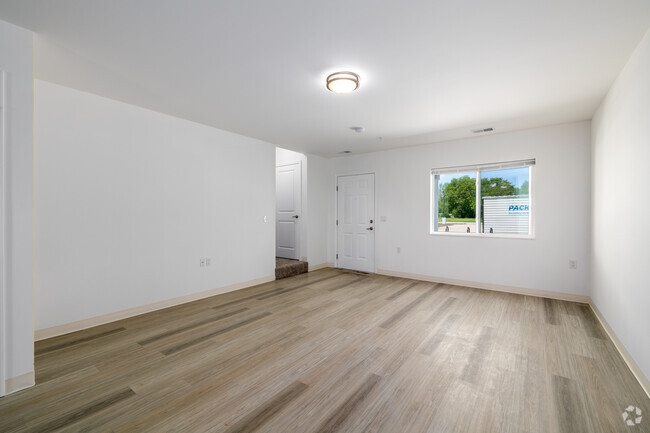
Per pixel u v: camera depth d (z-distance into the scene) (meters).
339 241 6.16
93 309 2.98
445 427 1.59
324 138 4.62
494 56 2.21
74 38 2.01
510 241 4.24
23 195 1.94
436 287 4.56
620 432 1.55
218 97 3.03
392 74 2.50
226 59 2.28
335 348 2.52
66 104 2.80
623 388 1.95
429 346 2.56
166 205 3.59
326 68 2.41
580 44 2.05
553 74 2.49
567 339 2.69
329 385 1.98
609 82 2.63
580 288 3.78
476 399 1.83
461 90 2.82
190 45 2.10
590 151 3.68
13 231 1.90
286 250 6.23
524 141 4.10
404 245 5.24
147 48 2.13
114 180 3.13
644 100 1.97
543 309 3.51
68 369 2.18
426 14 1.74
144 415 1.69
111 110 3.10
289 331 2.88
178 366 2.23
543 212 3.99
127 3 1.65
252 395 1.88
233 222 4.38
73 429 1.58
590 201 3.68
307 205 5.82
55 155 2.74
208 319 3.20
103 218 3.05
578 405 1.78
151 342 2.63
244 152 4.53
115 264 3.15
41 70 2.46
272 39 2.02
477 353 2.43
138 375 2.11
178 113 3.53
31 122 1.96
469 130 4.14
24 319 1.94
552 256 3.95
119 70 2.46
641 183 2.04
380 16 1.77
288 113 3.49
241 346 2.56
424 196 5.01
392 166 5.38
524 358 2.35
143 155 3.37
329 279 5.13
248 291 4.35
